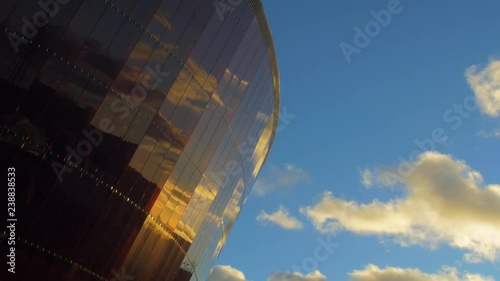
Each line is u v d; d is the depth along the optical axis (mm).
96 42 16719
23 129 14914
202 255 28688
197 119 21844
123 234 18469
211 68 22312
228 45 23422
